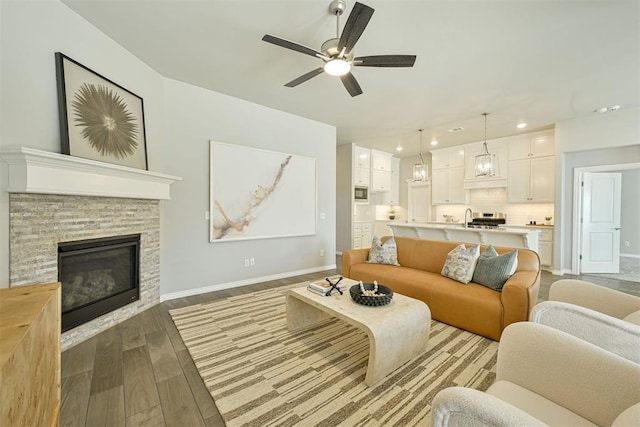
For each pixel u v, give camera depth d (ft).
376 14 7.13
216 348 7.36
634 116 13.67
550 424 3.04
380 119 15.65
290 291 8.26
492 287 8.59
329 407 5.21
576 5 6.77
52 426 4.57
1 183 5.93
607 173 16.34
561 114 14.67
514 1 6.66
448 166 22.66
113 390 5.65
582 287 5.76
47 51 6.77
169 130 10.97
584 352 3.34
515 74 10.30
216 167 12.23
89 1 6.95
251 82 11.28
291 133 14.92
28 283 6.43
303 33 8.14
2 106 6.02
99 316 8.24
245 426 4.74
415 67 9.80
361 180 22.40
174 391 5.65
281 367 6.50
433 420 2.86
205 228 12.09
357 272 11.64
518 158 18.81
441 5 6.81
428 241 11.60
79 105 7.41
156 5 7.02
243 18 7.48
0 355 2.95
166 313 9.76
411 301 7.35
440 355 7.05
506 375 3.89
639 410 2.49
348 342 7.72
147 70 9.96
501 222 19.98
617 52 8.82
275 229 14.32
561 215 16.12
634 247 22.25
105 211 8.38
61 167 6.64
